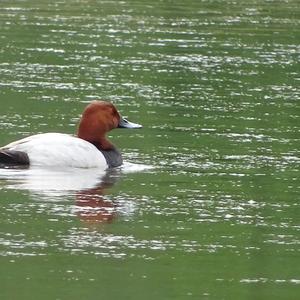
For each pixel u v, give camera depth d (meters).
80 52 28.70
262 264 12.02
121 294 10.84
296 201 14.94
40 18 34.94
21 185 15.27
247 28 34.62
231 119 21.06
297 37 33.22
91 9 37.94
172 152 17.98
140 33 32.50
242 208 14.47
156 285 11.18
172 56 28.77
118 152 17.16
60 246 12.40
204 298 10.84
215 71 27.00
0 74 25.16
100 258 12.04
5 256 11.96
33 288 10.93
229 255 12.34
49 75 25.31
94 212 13.96
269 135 19.59
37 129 19.41
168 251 12.39
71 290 10.91
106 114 17.36
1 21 33.78
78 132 17.41
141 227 13.33
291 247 12.73
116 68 26.66
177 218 13.84
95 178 15.98
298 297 11.01
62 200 14.50
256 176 16.38
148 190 15.33
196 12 38.31
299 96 24.11
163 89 24.27
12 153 16.44
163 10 38.38
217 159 17.53
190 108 22.12
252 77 26.33
